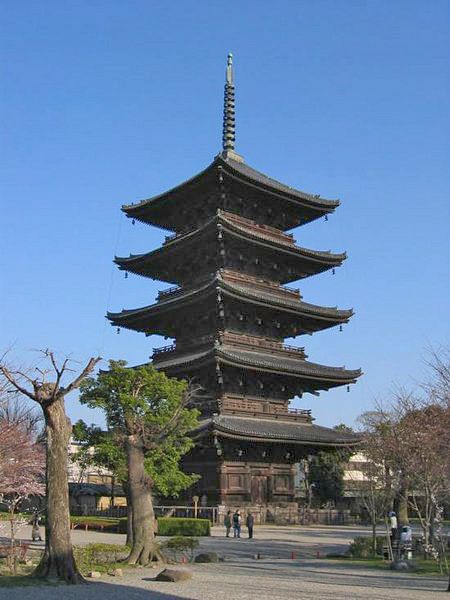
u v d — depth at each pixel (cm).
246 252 9131
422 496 5747
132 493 3934
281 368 8531
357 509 8806
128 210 9756
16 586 2788
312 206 9769
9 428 4588
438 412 5119
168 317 9319
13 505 4391
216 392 8569
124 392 6881
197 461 8344
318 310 9319
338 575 3569
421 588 3003
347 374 9312
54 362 3294
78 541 5756
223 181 8819
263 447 8438
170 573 3155
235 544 5750
